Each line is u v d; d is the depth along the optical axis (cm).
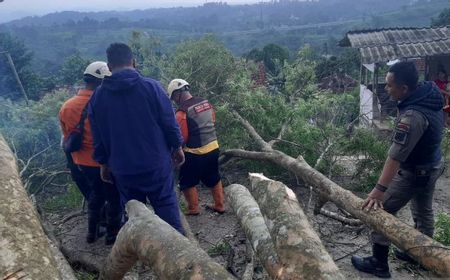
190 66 627
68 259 374
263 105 576
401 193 319
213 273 166
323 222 438
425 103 293
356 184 532
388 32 1238
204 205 503
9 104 689
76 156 382
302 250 182
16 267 156
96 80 372
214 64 630
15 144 561
